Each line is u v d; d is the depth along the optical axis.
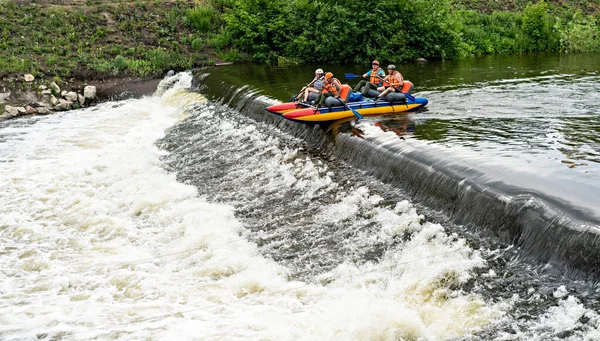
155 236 9.85
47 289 8.16
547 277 6.90
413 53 25.50
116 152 14.42
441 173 9.16
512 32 30.39
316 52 24.80
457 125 12.20
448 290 7.10
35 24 23.30
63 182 12.42
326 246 8.74
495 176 8.59
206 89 19.77
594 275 6.58
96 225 10.32
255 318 7.02
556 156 9.59
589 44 29.45
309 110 12.78
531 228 7.43
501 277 7.10
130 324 7.09
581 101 14.96
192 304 7.52
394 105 13.80
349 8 24.75
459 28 27.72
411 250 8.12
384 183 10.21
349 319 6.71
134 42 24.23
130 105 20.05
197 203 10.85
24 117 18.64
